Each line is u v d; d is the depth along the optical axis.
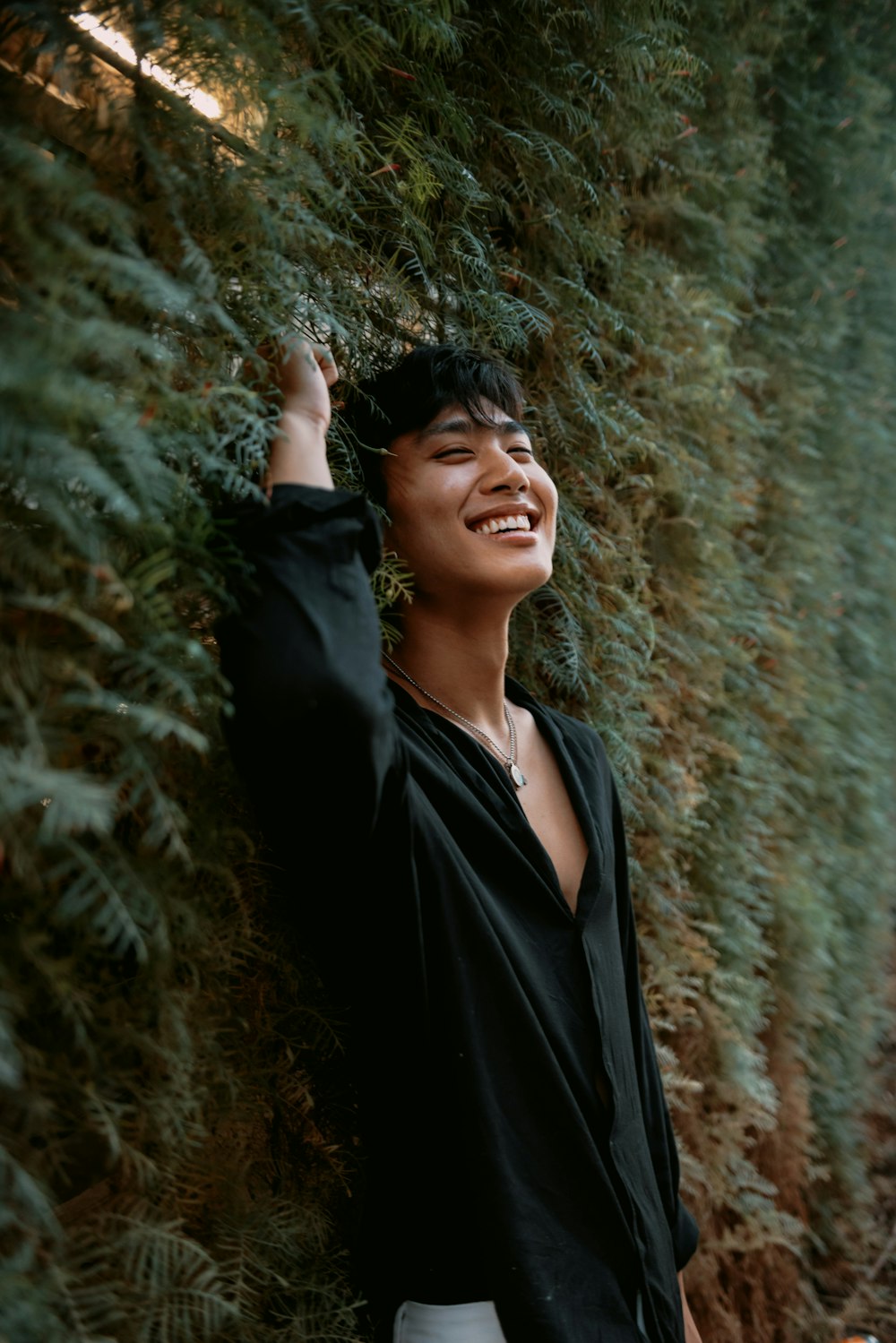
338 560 0.73
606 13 1.38
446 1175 0.85
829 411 2.72
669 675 1.80
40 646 0.59
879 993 3.00
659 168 1.87
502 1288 0.80
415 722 0.95
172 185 0.70
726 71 2.01
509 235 1.41
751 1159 2.07
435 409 1.00
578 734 1.16
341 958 0.86
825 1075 2.44
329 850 0.76
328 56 0.92
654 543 1.79
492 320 1.19
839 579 2.73
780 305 2.50
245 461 0.77
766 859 2.20
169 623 0.63
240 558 0.70
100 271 0.61
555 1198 0.83
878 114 2.99
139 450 0.58
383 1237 0.87
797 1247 1.90
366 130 1.04
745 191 2.11
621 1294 0.84
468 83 1.22
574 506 1.47
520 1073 0.85
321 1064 0.92
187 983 0.74
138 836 0.71
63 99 0.68
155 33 0.67
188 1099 0.68
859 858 2.82
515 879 0.92
